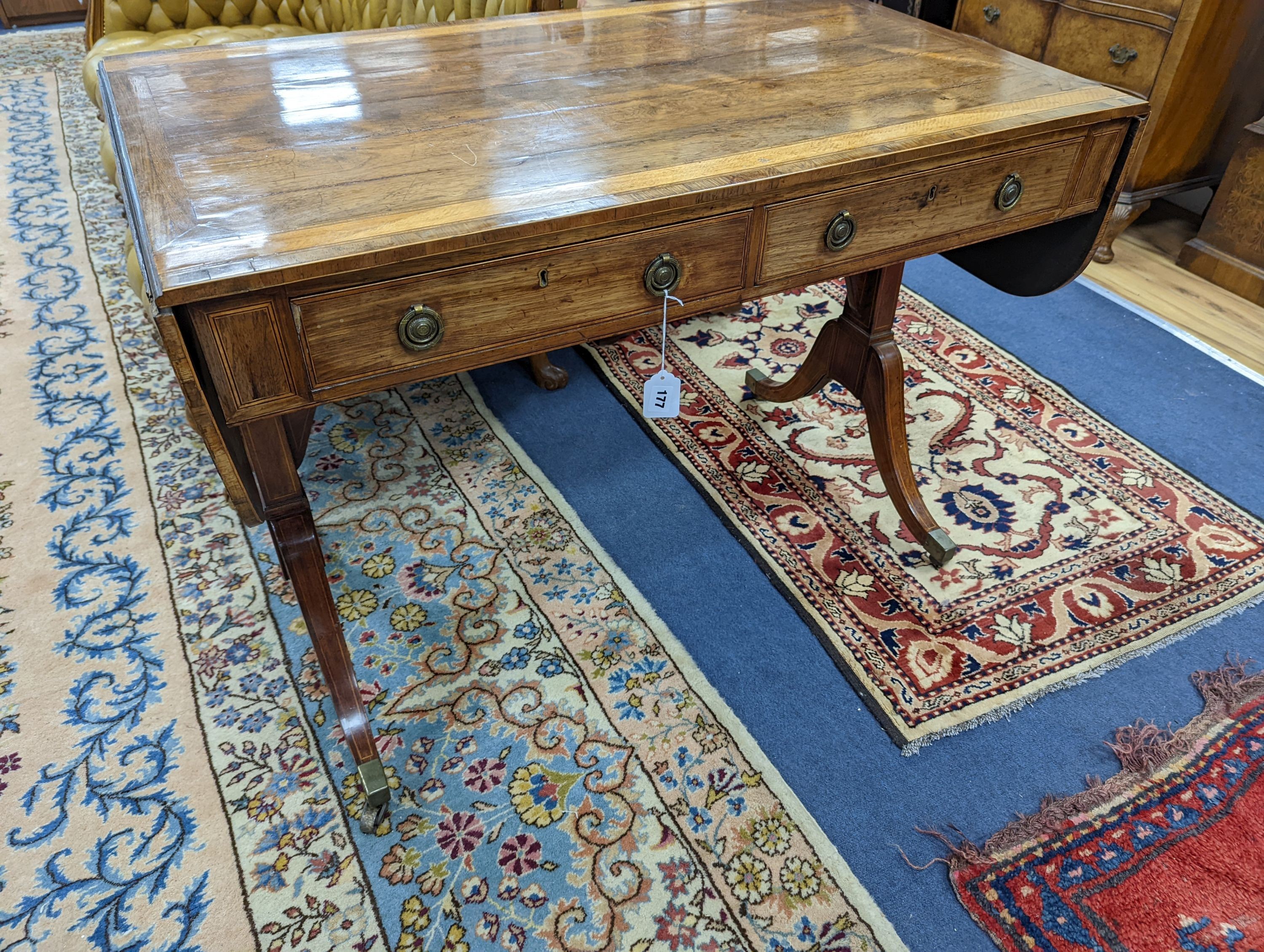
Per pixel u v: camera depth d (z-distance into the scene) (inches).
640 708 59.2
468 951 46.7
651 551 71.5
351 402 88.1
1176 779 55.1
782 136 50.6
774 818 52.9
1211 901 48.9
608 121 52.7
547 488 77.4
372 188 44.0
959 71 61.8
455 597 66.9
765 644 64.0
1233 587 68.4
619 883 49.6
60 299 104.3
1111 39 108.5
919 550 72.0
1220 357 96.3
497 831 52.1
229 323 38.2
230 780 54.4
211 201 42.5
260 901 48.5
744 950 46.9
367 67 61.7
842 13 75.9
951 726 58.4
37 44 200.1
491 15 100.3
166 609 65.6
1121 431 84.8
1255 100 112.0
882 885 49.9
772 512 75.4
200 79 58.9
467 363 44.9
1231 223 107.6
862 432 84.7
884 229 52.9
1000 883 49.8
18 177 134.5
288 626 64.6
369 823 52.1
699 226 46.4
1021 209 57.5
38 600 65.9
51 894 48.4
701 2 78.3
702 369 93.2
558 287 44.8
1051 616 66.1
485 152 48.1
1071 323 102.2
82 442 82.2
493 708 59.1
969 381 91.9
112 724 57.4
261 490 49.3
